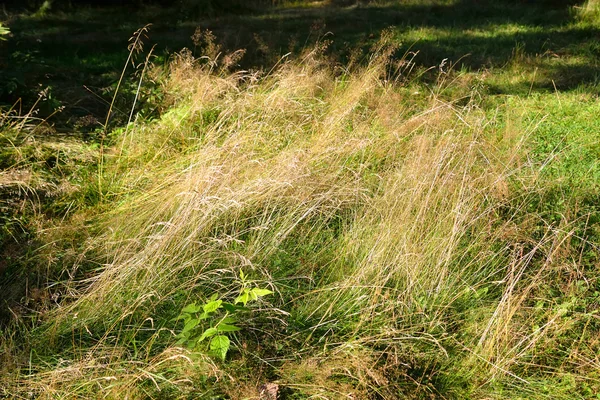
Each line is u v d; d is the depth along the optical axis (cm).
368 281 388
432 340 353
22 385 326
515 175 511
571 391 334
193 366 330
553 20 1152
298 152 507
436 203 431
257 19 1330
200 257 396
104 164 558
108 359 341
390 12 1330
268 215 452
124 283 380
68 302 393
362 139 537
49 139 585
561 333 366
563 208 480
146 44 1075
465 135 562
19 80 640
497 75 844
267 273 386
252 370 342
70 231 457
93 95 741
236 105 614
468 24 1180
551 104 718
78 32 1280
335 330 369
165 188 495
